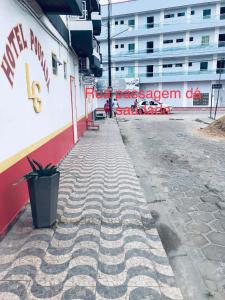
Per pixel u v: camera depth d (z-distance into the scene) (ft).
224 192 18.37
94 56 44.42
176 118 75.87
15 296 8.53
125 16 134.72
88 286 8.96
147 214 14.34
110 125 57.88
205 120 65.82
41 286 8.95
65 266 9.94
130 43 135.74
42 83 18.83
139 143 37.35
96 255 10.61
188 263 10.74
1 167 11.96
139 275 9.50
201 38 125.90
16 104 13.92
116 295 8.60
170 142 37.70
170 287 8.98
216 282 9.68
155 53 130.52
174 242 12.26
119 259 10.38
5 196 12.31
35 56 17.28
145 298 8.49
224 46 123.85
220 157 28.30
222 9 123.54
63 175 20.83
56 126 23.11
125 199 16.17
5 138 12.53
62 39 25.93
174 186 19.62
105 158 26.61
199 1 121.90
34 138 16.84
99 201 15.84
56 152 22.88
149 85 133.18
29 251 10.84
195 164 25.68
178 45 129.18
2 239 11.71
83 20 29.78
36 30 17.54
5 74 12.64
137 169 24.13
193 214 15.11
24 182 14.82
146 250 11.02
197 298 8.92
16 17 14.10
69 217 13.80
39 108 17.75
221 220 14.38
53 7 18.33
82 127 43.09
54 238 11.82
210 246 11.94
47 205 12.32
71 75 31.76
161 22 129.59
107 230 12.57
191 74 126.93
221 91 121.08
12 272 9.61
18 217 13.71
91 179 19.86
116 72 139.85
